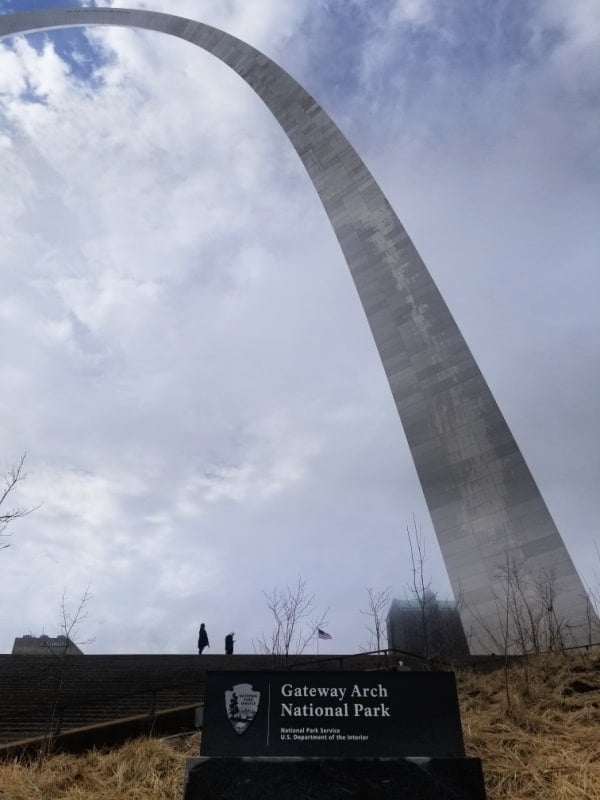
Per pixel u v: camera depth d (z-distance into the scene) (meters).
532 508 27.66
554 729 9.12
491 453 29.95
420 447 32.25
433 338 34.62
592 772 7.48
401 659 15.25
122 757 8.71
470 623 25.11
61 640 20.28
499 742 8.62
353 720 6.71
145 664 15.33
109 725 9.65
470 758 6.44
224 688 6.93
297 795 6.34
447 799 6.27
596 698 10.29
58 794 7.71
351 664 15.49
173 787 7.82
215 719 6.77
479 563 27.44
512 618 24.17
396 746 6.57
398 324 36.28
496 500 28.75
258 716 6.77
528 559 26.36
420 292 36.34
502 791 7.44
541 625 22.33
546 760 7.97
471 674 13.23
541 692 10.80
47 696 12.03
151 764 8.41
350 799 6.30
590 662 12.37
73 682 13.21
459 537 28.75
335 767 6.45
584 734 8.72
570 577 24.73
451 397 32.53
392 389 34.78
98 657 15.58
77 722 10.77
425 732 6.63
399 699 6.81
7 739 9.92
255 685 6.94
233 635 22.14
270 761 6.50
